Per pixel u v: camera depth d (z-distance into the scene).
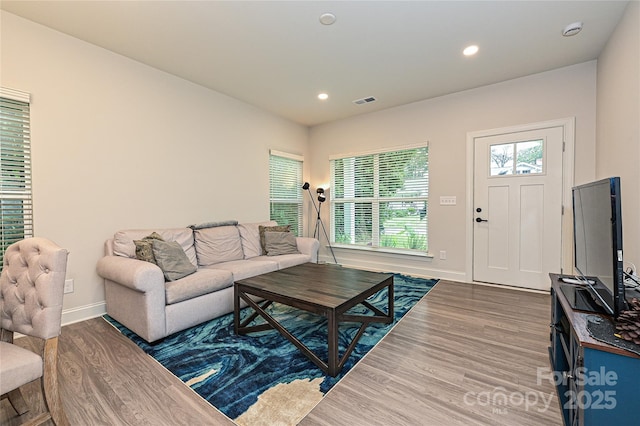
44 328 1.24
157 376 1.74
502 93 3.53
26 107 2.33
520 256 3.51
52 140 2.46
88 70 2.66
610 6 2.15
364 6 2.15
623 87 2.23
